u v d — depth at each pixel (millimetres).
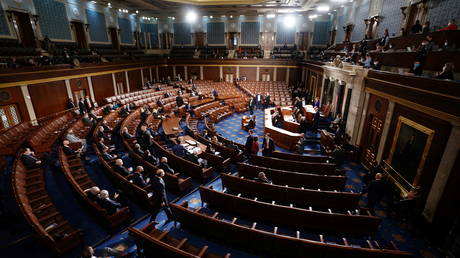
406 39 11727
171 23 35000
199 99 22297
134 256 5754
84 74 18391
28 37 18047
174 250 4828
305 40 32875
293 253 5363
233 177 8039
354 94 11820
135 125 14250
